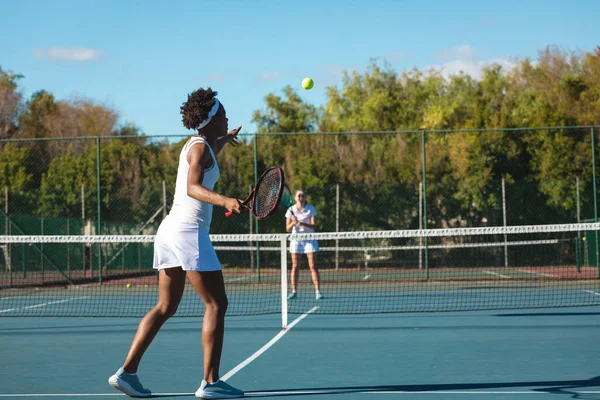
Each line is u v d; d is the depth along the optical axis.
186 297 11.62
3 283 15.23
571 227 8.08
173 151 20.45
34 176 20.64
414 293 11.97
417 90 39.53
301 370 4.77
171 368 4.95
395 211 18.36
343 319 8.18
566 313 8.57
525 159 20.56
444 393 3.92
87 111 39.50
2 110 36.62
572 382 4.23
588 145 19.50
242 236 8.27
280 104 36.28
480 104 27.47
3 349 6.02
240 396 3.87
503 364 4.96
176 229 3.78
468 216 18.58
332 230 18.31
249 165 19.19
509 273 16.64
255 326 7.53
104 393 4.04
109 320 8.48
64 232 16.47
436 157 21.45
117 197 18.83
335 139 22.05
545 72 37.22
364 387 4.14
